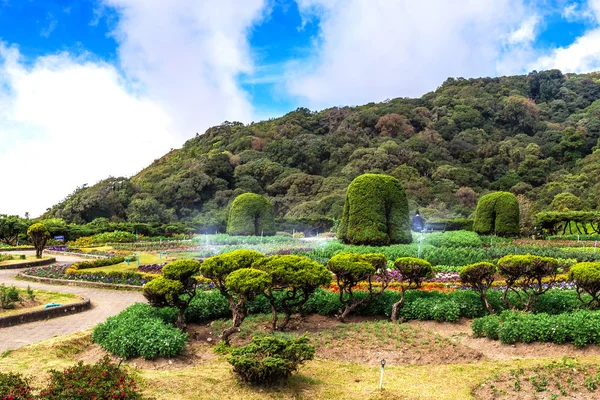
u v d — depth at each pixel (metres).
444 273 17.94
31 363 8.74
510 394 7.77
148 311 11.52
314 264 11.57
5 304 13.18
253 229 33.69
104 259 23.19
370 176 24.17
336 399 7.67
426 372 8.97
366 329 11.48
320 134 81.62
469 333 11.45
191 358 9.64
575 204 47.50
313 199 56.88
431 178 62.50
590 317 10.20
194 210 58.22
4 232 36.12
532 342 10.06
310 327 11.99
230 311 12.88
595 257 20.88
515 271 12.14
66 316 13.52
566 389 7.80
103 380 6.78
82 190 56.22
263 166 66.69
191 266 11.34
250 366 7.90
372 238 22.88
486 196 31.98
